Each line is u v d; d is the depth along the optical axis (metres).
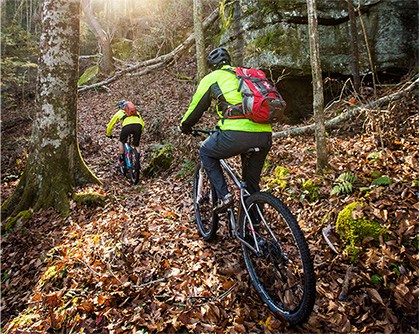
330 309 2.46
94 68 17.81
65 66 5.68
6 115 15.38
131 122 6.38
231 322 2.52
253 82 2.66
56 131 5.66
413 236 2.81
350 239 2.91
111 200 5.23
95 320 2.69
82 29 19.66
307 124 6.26
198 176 3.84
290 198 3.88
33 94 17.83
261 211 2.69
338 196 3.57
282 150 5.20
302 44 6.56
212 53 3.08
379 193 3.31
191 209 4.38
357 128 5.17
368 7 6.36
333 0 6.43
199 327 2.46
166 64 13.93
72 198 5.44
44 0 5.62
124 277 3.07
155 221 4.11
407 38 6.16
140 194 5.47
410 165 3.73
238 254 3.24
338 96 6.77
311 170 4.27
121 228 4.08
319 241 3.14
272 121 2.66
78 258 3.53
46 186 5.53
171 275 3.02
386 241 2.81
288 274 2.46
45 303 3.08
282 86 6.98
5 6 19.69
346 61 6.43
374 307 2.44
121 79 14.88
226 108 2.75
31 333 2.73
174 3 15.76
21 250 4.47
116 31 19.75
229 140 2.72
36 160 5.66
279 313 2.44
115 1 19.41
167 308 2.65
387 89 5.93
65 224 4.87
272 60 6.68
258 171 3.00
